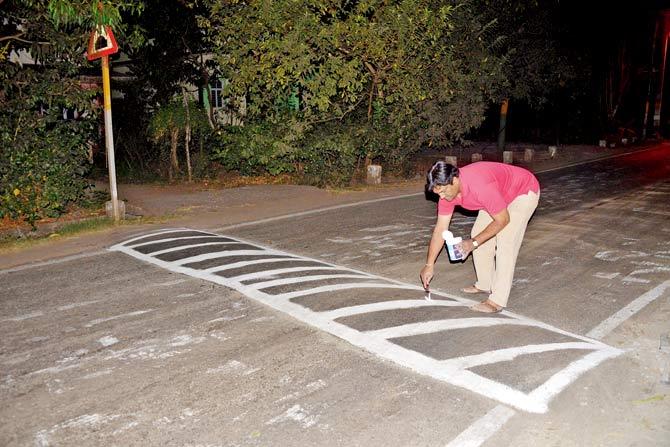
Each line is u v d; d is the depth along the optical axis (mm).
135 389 3889
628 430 3381
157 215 9859
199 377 4043
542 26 18266
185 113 14094
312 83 12023
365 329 4777
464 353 4309
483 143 27531
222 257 7105
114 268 6750
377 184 13547
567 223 9016
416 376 4004
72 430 3414
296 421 3482
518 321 4973
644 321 5023
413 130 14508
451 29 13570
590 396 3730
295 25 11625
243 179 14117
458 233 8477
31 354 4445
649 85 31672
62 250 7641
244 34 12680
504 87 17641
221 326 4926
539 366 4098
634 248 7453
